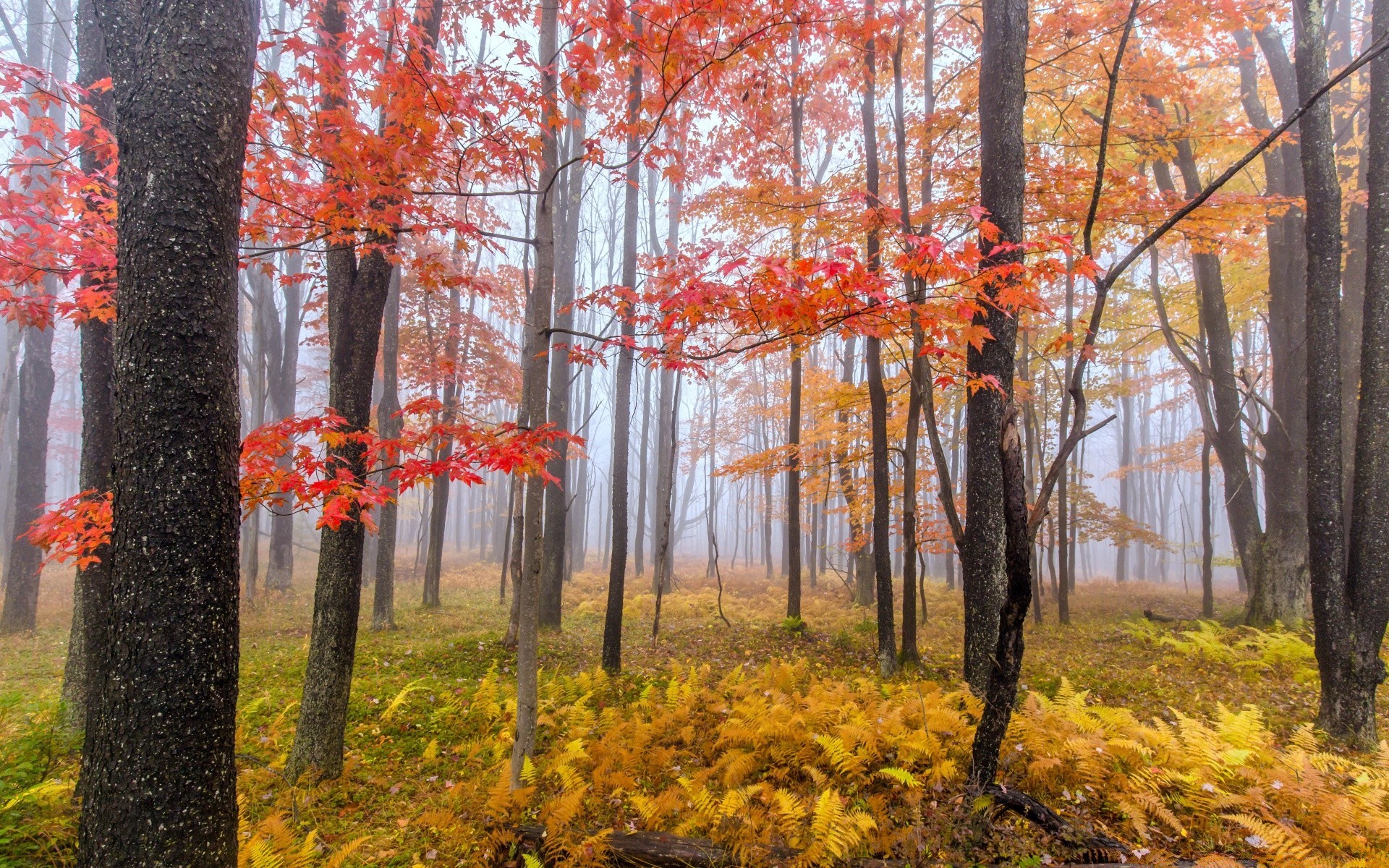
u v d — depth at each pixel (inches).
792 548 454.0
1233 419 485.7
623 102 315.3
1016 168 239.8
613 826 175.3
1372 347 227.5
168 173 104.9
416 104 177.5
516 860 162.2
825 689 265.1
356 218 190.7
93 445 223.5
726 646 410.3
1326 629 234.8
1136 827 150.4
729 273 138.9
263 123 181.2
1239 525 483.5
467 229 195.9
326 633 207.0
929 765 183.8
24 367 455.5
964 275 141.3
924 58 423.2
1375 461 225.9
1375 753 216.1
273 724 240.7
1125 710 210.2
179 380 104.1
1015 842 146.4
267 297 775.1
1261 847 147.4
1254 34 452.8
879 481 329.7
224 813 107.3
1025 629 485.4
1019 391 475.5
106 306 193.9
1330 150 241.9
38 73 174.4
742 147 370.0
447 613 554.6
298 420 166.2
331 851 169.2
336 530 209.6
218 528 107.4
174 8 106.8
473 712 258.7
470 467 164.6
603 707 280.1
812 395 525.0
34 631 430.6
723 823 159.3
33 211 179.9
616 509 341.4
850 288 134.6
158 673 101.2
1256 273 553.0
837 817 146.4
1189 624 470.3
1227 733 196.4
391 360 561.3
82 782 104.4
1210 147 339.9
